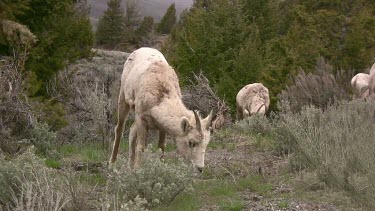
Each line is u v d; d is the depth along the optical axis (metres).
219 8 26.50
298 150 8.77
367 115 9.70
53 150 9.66
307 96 14.85
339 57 24.03
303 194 7.33
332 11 24.80
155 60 7.81
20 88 11.16
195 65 24.89
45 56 17.00
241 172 8.58
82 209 6.14
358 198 6.94
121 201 6.60
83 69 19.73
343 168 7.45
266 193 7.37
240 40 26.19
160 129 7.58
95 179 7.72
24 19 16.27
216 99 15.80
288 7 38.31
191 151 6.95
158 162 6.74
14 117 10.47
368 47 24.56
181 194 7.13
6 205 5.98
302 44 23.77
